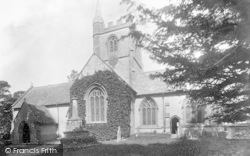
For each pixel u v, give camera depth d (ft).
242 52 24.49
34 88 152.66
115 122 103.60
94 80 110.73
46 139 116.47
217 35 25.26
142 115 113.70
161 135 101.50
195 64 26.50
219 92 28.32
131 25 27.04
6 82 152.25
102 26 140.87
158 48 27.71
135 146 66.85
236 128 80.79
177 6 26.07
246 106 27.86
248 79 26.35
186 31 25.98
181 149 49.67
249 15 21.50
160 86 111.65
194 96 30.01
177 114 104.63
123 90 105.81
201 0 24.45
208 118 33.27
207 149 45.68
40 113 119.34
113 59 129.18
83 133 89.71
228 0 22.44
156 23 26.43
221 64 25.66
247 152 40.40
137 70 131.23
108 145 74.79
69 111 114.93
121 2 26.35
